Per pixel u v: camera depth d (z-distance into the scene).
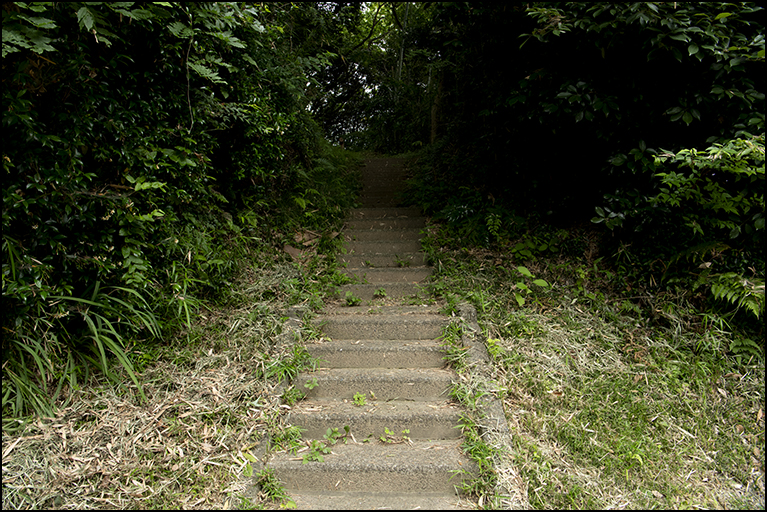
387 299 3.46
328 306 3.32
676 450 2.13
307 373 2.60
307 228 4.23
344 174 6.11
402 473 2.02
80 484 1.78
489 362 2.59
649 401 2.38
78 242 2.09
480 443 2.06
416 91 10.06
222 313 2.88
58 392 2.02
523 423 2.23
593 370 2.57
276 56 3.91
